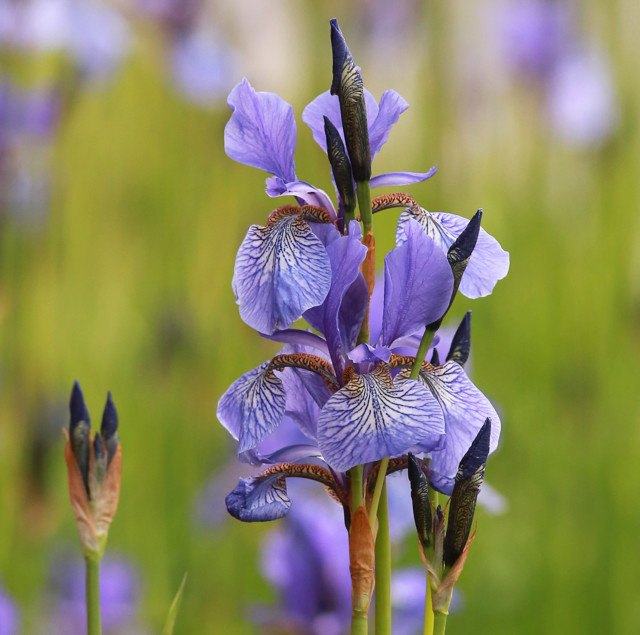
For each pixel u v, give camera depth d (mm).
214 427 1751
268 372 874
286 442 1013
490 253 885
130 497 1697
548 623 1517
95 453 890
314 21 1857
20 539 1545
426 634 887
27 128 1737
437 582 873
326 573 1071
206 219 1945
